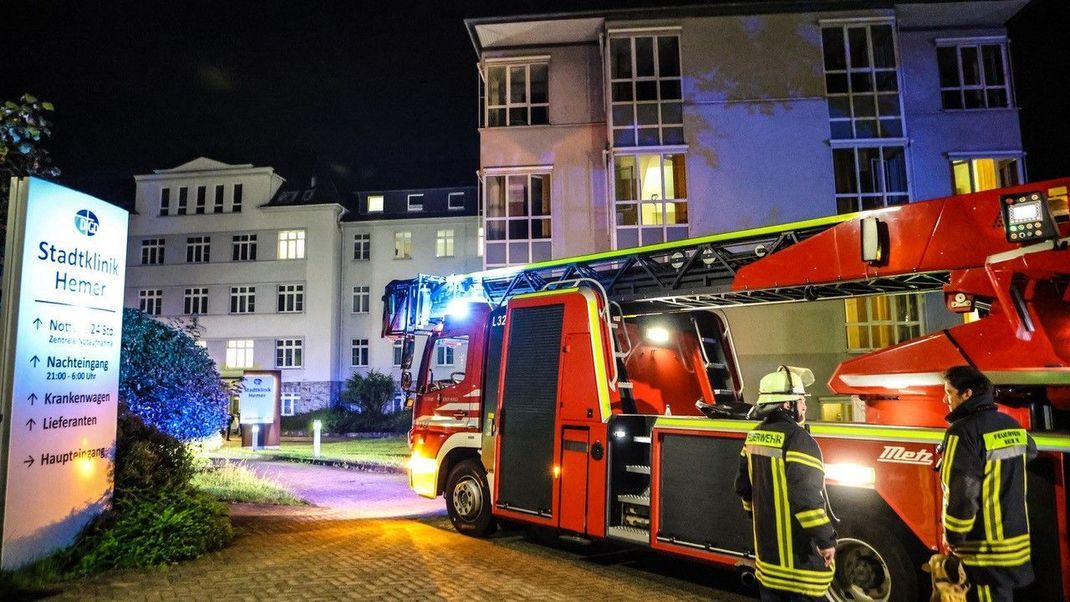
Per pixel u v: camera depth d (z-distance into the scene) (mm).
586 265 8938
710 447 5887
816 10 19375
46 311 6184
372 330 38062
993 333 5637
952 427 3859
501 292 10242
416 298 10547
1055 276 5375
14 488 5801
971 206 5855
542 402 7504
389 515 10492
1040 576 4285
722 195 18953
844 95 19078
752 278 7117
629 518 6641
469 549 7582
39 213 6141
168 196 39812
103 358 6910
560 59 20859
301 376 37250
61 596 5465
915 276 6328
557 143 20469
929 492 4691
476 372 8695
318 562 6727
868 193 18828
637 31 19609
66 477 6344
